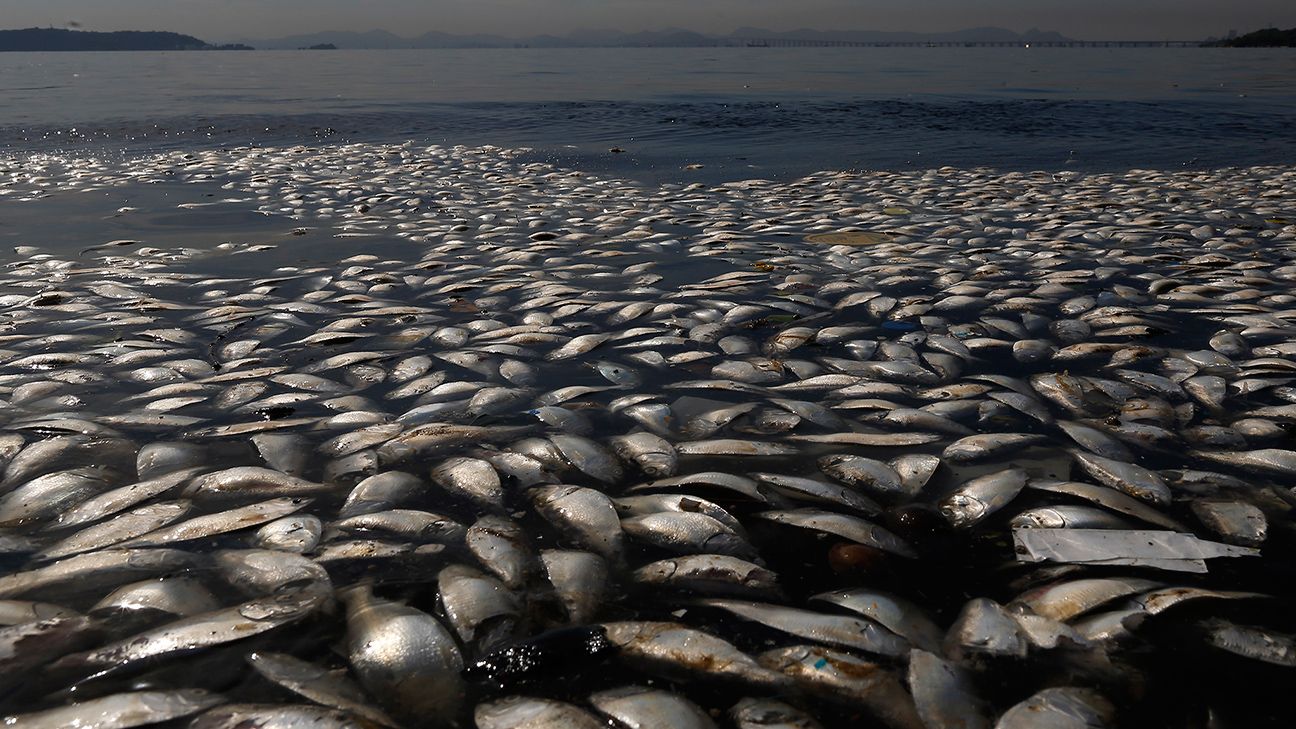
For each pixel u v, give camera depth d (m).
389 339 5.86
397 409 4.72
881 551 3.30
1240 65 52.97
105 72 56.19
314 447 4.20
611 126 21.34
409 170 14.40
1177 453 4.15
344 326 6.12
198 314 6.39
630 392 4.95
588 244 8.91
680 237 9.27
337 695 2.50
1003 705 2.52
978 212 10.58
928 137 18.88
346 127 21.03
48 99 29.47
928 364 5.37
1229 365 5.22
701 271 7.81
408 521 3.43
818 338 5.83
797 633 2.79
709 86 34.88
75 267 7.85
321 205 11.22
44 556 3.25
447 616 2.84
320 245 8.91
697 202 11.55
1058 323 6.11
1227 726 2.47
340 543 3.29
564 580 3.04
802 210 10.90
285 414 4.60
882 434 4.32
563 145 18.12
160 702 2.45
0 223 10.02
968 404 4.71
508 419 4.54
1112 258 8.05
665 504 3.54
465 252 8.52
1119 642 2.78
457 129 20.88
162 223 10.10
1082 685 2.59
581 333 6.01
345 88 36.12
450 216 10.45
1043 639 2.78
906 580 3.16
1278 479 3.87
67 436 4.24
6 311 6.38
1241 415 4.56
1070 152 16.58
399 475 3.81
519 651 2.63
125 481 3.86
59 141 18.19
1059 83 34.78
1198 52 90.81
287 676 2.57
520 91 33.00
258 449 4.12
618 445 4.17
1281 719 2.50
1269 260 7.91
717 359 5.50
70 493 3.70
